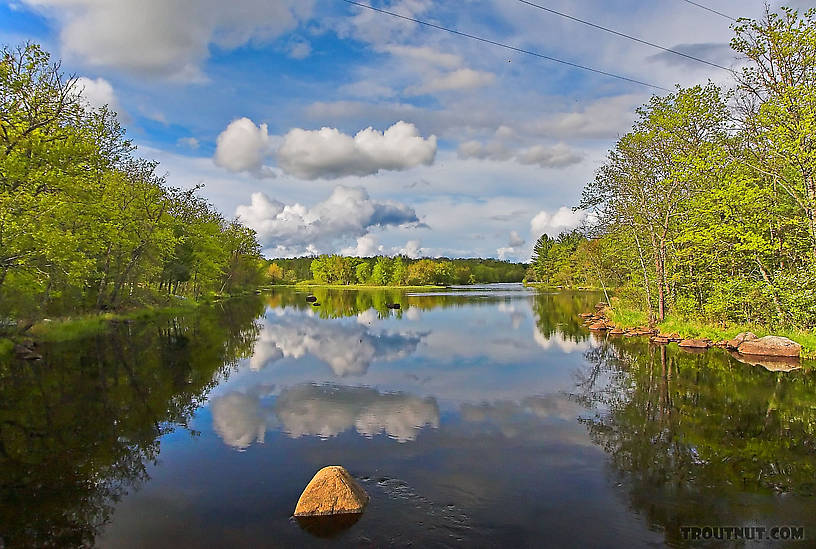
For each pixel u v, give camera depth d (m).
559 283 102.06
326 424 12.45
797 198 20.80
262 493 8.59
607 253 42.69
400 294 92.19
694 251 26.95
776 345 21.66
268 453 10.48
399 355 22.95
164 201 41.78
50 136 22.52
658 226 31.03
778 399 14.66
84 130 24.80
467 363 20.83
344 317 43.41
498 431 11.90
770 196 22.61
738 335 23.98
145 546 7.00
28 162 21.33
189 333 30.97
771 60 21.59
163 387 16.44
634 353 23.02
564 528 7.45
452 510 7.95
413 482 8.98
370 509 7.97
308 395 15.35
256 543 7.01
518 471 9.53
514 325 36.09
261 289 113.62
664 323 30.52
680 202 29.83
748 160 24.05
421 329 33.72
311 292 104.12
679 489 8.82
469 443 11.05
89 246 26.77
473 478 9.19
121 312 37.69
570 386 16.48
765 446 10.90
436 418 12.95
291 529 7.37
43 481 9.23
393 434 11.69
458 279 161.00
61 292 30.17
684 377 17.70
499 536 7.20
